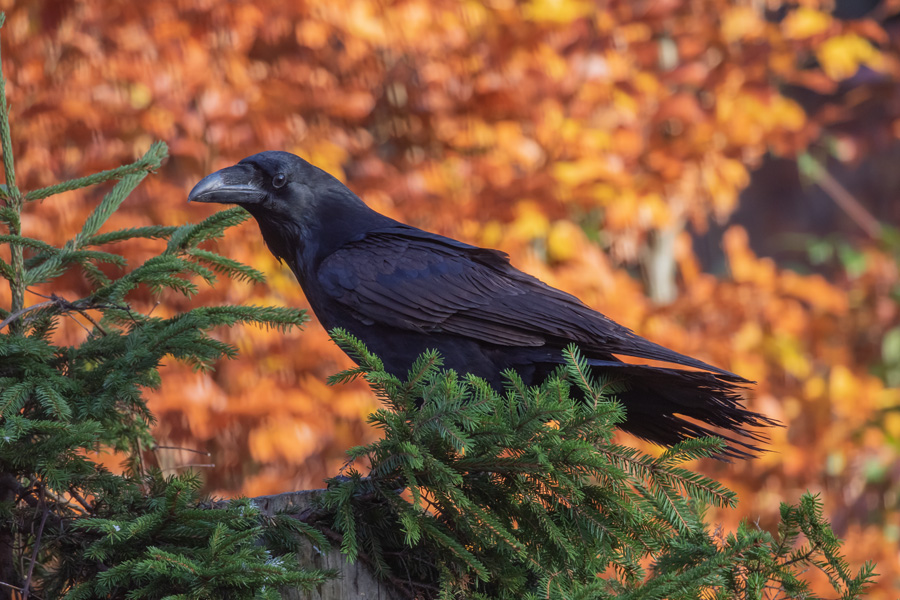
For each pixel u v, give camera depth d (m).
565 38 13.52
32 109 11.38
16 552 5.04
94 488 4.89
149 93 11.53
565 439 4.72
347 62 13.25
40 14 11.79
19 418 4.53
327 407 11.98
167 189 11.50
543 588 4.73
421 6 12.61
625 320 13.16
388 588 5.04
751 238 27.81
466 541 4.94
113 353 5.21
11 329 5.29
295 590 4.85
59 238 11.16
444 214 12.43
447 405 4.54
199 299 11.50
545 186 12.55
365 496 4.89
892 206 26.34
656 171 13.56
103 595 4.60
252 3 11.91
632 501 4.65
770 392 14.07
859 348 17.06
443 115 13.24
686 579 4.42
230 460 12.57
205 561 4.37
